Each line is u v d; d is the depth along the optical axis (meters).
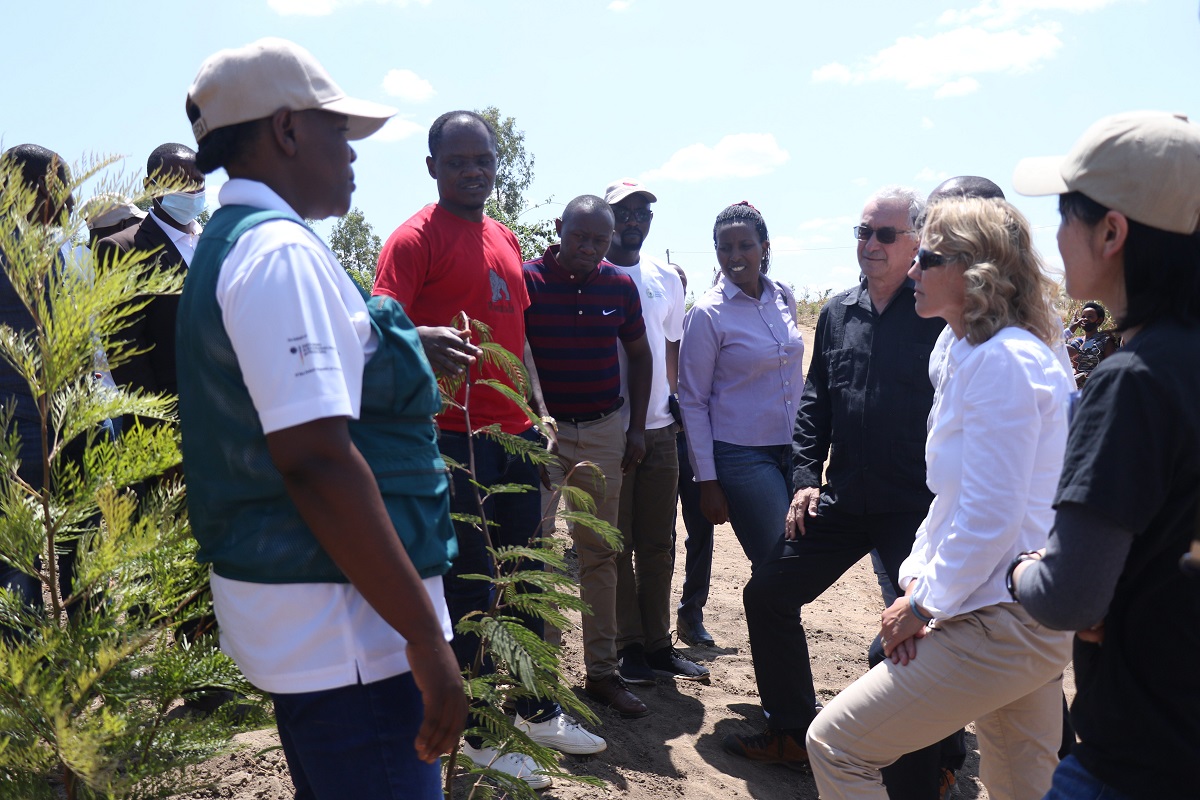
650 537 4.91
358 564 1.62
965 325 2.78
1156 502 1.68
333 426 1.62
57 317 2.03
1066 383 2.65
